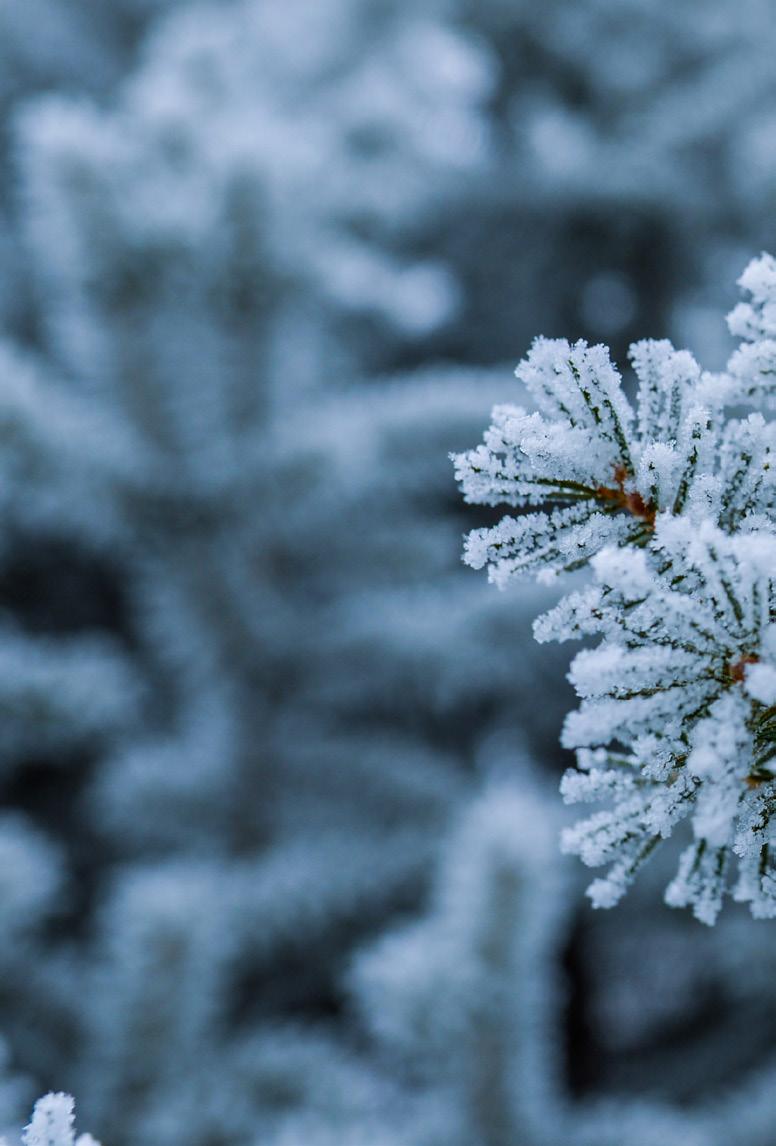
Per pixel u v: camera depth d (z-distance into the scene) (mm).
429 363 2084
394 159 1673
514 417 467
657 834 468
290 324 1208
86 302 1122
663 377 469
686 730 463
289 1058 929
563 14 1897
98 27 2301
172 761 1252
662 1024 1632
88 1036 952
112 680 1122
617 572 453
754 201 1612
